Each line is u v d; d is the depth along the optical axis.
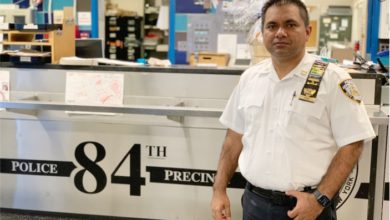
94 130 2.91
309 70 1.71
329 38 7.61
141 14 7.98
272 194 1.74
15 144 3.03
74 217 3.04
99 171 2.96
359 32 6.39
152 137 2.86
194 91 2.79
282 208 1.73
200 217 2.91
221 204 1.93
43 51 2.95
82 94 2.87
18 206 3.10
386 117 2.29
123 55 7.75
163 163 2.88
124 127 2.88
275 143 1.72
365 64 2.88
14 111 2.97
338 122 1.67
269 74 1.79
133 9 8.01
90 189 2.99
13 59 2.91
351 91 1.66
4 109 2.86
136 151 2.90
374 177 2.68
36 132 2.99
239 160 1.91
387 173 2.66
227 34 5.27
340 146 1.68
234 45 5.27
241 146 2.00
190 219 2.92
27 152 3.02
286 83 1.73
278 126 1.72
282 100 1.73
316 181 1.69
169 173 2.89
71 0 5.52
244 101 1.85
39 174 3.04
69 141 2.96
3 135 3.03
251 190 1.85
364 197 2.71
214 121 2.78
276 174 1.71
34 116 2.96
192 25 5.36
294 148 1.68
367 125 1.66
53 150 2.99
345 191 2.71
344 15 7.49
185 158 2.86
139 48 7.79
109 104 2.73
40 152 3.01
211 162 2.83
